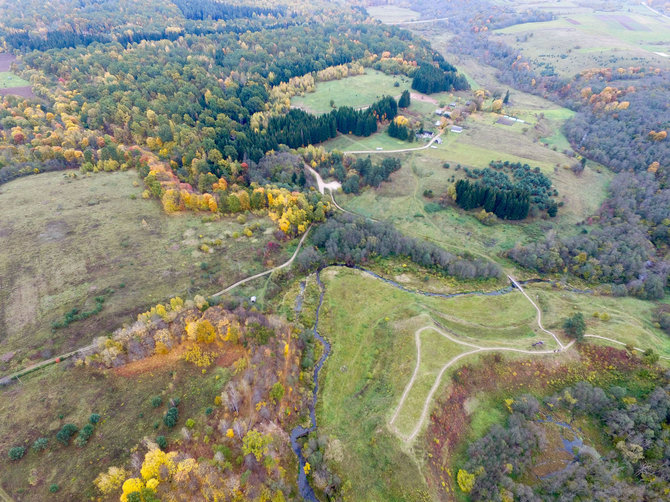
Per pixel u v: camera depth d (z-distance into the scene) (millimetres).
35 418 76375
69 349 90125
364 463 78062
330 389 93812
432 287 124375
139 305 104000
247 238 133250
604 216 147750
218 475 68750
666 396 80938
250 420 81000
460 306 115875
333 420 87188
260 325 100000
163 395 83125
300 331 105125
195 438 75875
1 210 130125
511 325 107250
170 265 118688
